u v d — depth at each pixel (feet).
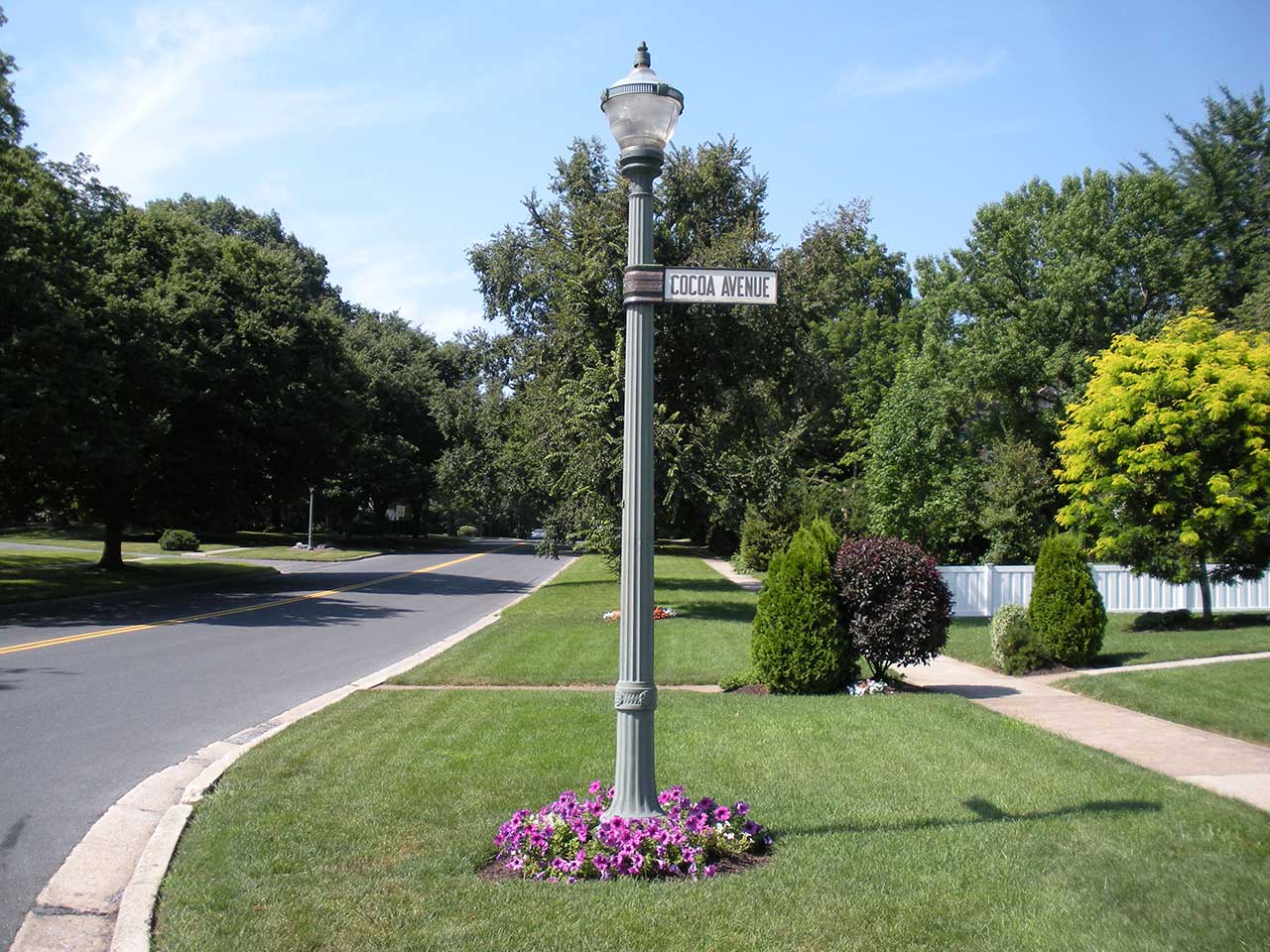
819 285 103.50
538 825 16.83
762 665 34.71
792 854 16.89
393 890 15.35
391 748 25.46
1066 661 40.40
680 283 17.52
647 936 13.44
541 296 84.12
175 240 105.40
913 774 22.48
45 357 68.33
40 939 14.47
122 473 87.20
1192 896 14.58
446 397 195.83
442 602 82.43
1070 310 109.19
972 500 78.28
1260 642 42.86
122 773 23.95
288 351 107.65
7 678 38.22
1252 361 48.93
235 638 53.93
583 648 48.62
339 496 206.49
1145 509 50.06
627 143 17.81
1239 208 112.57
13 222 67.56
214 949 13.24
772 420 100.53
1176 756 24.71
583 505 67.51
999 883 15.31
